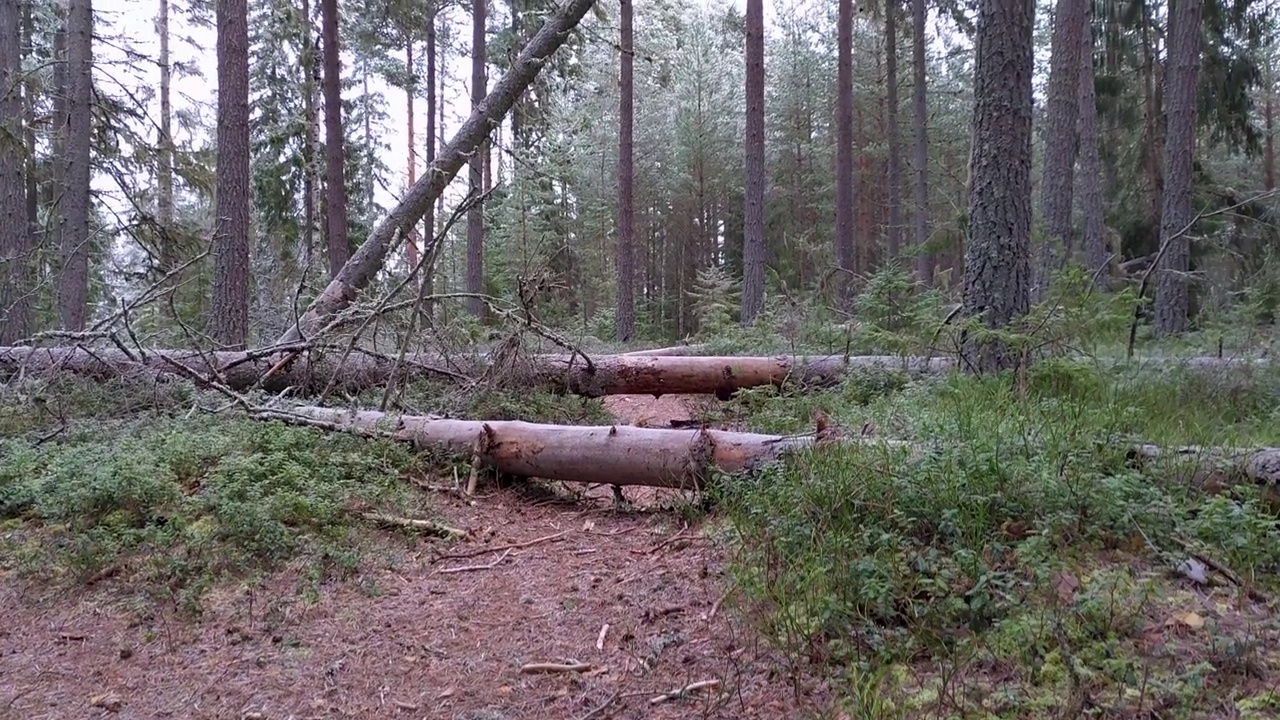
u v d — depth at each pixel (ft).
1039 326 18.90
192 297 45.91
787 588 10.44
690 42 87.56
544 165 68.59
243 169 36.32
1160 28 57.16
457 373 24.77
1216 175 64.34
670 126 90.53
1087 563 10.12
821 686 8.68
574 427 17.06
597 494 17.63
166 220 45.98
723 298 57.67
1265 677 7.73
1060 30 40.78
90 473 14.73
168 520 13.93
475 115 33.88
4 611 11.68
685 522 14.65
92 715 9.10
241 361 23.91
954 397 17.65
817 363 26.25
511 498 17.06
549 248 73.05
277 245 71.05
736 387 26.61
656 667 9.68
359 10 62.03
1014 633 8.52
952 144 85.81
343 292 30.58
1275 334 25.58
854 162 89.97
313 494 14.67
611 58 85.71
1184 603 9.20
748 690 8.87
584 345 34.78
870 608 9.67
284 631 11.03
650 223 96.32
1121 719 7.29
